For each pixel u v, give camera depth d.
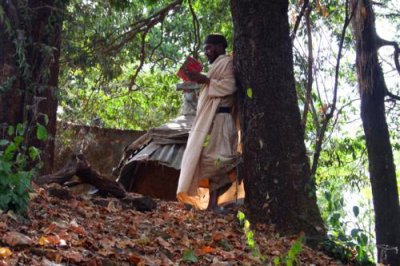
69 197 7.34
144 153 10.27
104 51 11.64
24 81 9.07
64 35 11.34
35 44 9.30
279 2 8.05
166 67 16.16
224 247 6.88
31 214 6.26
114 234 6.37
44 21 9.51
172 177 10.48
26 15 9.22
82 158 7.98
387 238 11.37
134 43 13.18
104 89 14.00
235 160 8.06
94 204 7.49
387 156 11.55
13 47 8.96
